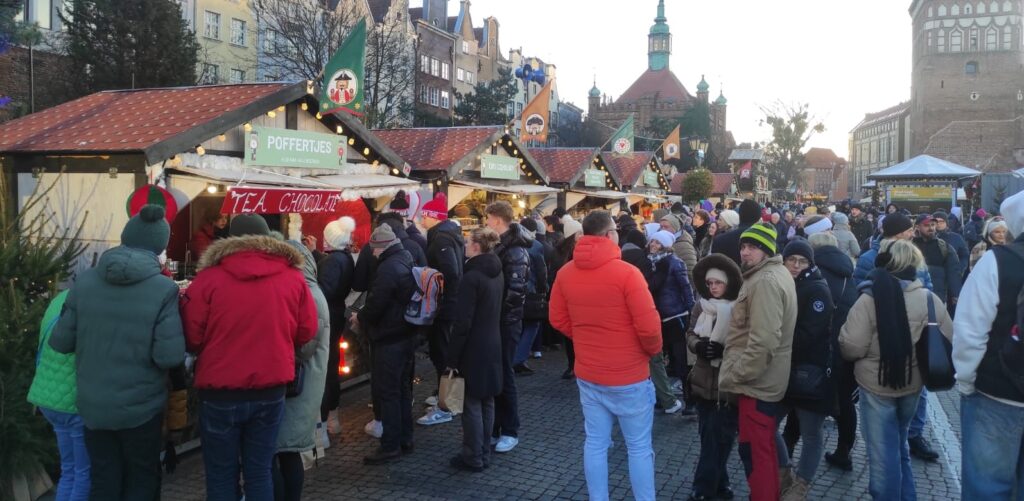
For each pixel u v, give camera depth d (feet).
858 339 14.58
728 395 15.06
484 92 154.40
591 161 65.16
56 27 78.38
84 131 26.25
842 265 18.35
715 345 15.81
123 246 12.51
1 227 17.80
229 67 110.52
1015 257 10.77
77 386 12.22
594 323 14.25
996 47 259.39
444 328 21.29
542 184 56.18
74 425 13.01
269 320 12.42
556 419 22.93
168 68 69.72
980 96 261.85
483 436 18.42
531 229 28.84
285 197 25.26
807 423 15.23
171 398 13.89
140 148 22.89
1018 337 10.57
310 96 30.55
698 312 16.67
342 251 19.97
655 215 30.48
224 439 12.42
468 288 17.71
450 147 46.62
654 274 23.07
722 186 156.46
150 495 12.63
